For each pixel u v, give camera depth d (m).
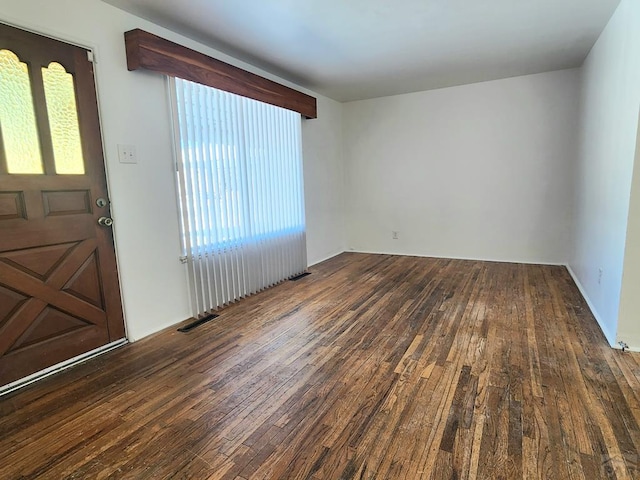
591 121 3.42
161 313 2.87
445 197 5.09
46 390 2.03
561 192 4.44
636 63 2.16
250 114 3.56
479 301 3.29
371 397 1.89
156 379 2.13
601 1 2.49
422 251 5.36
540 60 3.81
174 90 2.83
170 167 2.87
